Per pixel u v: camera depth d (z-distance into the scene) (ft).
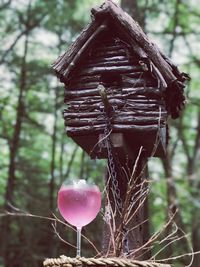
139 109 4.62
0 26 14.53
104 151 4.77
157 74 4.58
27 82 14.05
